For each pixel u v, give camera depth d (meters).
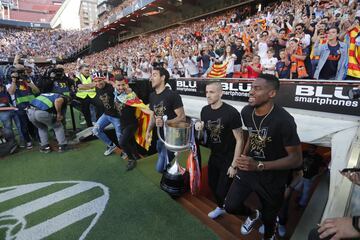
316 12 5.68
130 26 25.30
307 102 2.62
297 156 1.67
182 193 2.54
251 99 1.70
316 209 2.47
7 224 2.18
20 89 4.11
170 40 13.35
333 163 2.04
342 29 4.30
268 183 1.77
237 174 1.95
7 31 39.34
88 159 3.61
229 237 1.95
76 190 2.73
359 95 2.17
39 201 2.53
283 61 4.43
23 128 4.18
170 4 17.25
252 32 6.54
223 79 3.51
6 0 72.50
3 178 3.06
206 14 15.63
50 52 31.34
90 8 70.25
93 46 29.48
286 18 6.33
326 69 4.02
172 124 2.52
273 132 1.68
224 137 2.22
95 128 3.64
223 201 2.25
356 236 1.09
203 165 3.36
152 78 2.74
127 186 2.78
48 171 3.24
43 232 2.07
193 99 4.00
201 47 7.93
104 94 3.44
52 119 3.72
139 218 2.21
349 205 1.53
